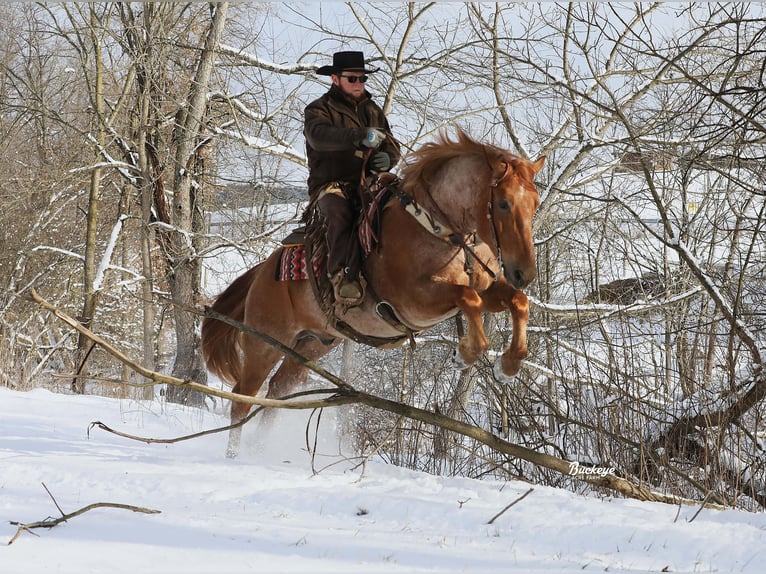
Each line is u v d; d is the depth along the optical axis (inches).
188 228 706.2
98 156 870.4
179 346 709.9
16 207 903.1
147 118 727.7
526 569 174.4
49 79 945.5
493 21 548.4
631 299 579.8
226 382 343.6
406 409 259.4
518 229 219.3
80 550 177.6
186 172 698.8
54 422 389.7
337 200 270.8
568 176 552.7
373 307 265.7
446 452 365.1
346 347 473.7
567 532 206.4
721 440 305.3
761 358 345.1
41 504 225.0
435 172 245.4
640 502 247.4
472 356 241.1
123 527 198.2
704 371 382.9
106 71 823.7
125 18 708.0
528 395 400.8
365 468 288.8
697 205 561.3
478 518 219.1
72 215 1026.7
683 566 183.6
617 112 388.2
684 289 548.4
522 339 244.4
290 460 325.1
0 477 257.9
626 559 187.9
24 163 954.7
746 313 354.3
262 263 320.2
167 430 396.2
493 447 262.7
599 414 324.5
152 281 781.3
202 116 663.8
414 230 249.4
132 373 999.6
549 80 503.8
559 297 650.2
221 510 224.5
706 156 399.2
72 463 275.4
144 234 755.4
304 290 293.4
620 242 626.2
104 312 1041.5
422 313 252.7
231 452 321.4
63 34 807.1
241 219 708.7
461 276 247.4
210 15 703.7
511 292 250.5
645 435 344.2
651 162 462.0
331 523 215.5
